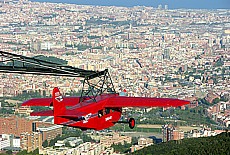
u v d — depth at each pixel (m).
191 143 98.88
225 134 98.19
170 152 95.19
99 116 39.62
